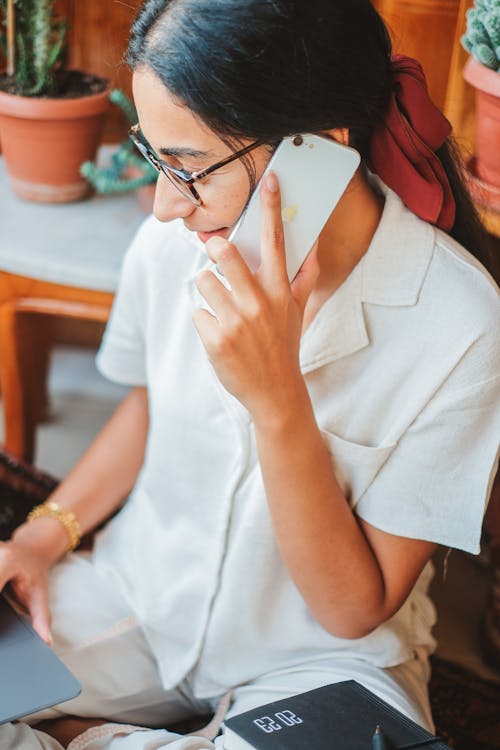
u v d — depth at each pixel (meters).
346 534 1.14
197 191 1.01
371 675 1.23
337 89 0.97
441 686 1.74
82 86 1.83
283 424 1.06
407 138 1.08
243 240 1.04
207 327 1.02
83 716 1.31
